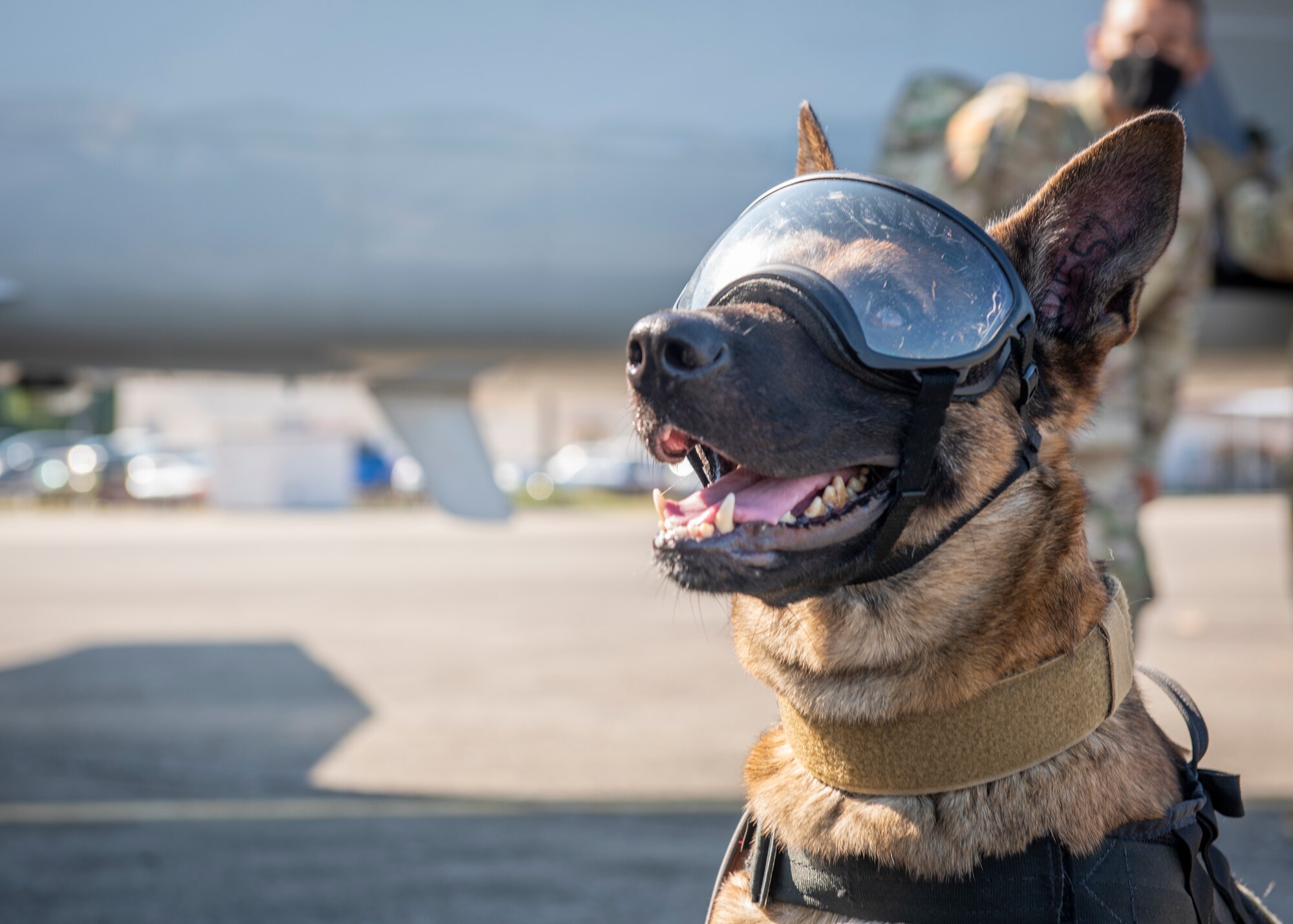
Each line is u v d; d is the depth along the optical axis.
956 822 1.68
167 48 5.73
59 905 3.52
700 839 4.17
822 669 1.81
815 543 1.70
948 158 3.33
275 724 6.10
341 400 27.86
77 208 5.70
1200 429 35.94
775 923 1.78
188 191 5.75
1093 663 1.75
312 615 10.64
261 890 3.65
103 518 25.06
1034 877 1.64
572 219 6.00
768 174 6.07
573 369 6.50
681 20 5.98
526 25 5.92
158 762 5.32
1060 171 1.89
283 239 5.82
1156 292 3.32
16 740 5.74
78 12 5.70
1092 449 3.20
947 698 1.72
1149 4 3.30
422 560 15.91
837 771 1.77
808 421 1.68
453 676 7.53
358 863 3.92
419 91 5.89
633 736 5.83
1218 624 10.01
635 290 6.11
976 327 1.71
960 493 1.74
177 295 5.83
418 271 5.94
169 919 3.41
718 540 1.68
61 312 5.82
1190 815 1.72
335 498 28.20
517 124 5.95
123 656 8.37
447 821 4.39
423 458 6.41
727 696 6.86
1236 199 4.60
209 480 29.17
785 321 1.73
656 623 10.16
